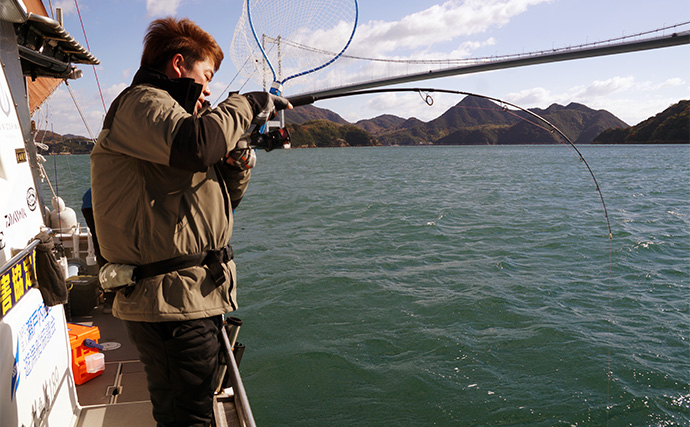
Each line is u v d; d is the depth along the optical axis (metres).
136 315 1.31
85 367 2.56
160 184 1.29
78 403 2.33
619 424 4.22
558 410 4.38
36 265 1.70
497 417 4.29
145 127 1.19
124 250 1.31
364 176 34.25
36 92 3.80
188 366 1.36
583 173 35.19
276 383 4.80
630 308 6.77
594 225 13.41
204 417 1.44
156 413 1.44
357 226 13.35
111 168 1.28
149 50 1.40
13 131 1.58
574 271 8.62
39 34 2.14
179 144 1.16
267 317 6.40
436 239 11.50
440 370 5.01
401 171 39.66
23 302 1.54
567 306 6.82
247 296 7.22
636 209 16.77
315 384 4.79
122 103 1.28
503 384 4.78
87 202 2.90
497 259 9.45
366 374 4.95
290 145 1.60
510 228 12.95
